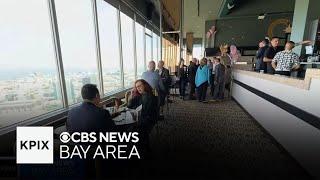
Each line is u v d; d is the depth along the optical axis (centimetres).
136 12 600
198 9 1132
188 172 239
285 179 222
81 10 348
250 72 462
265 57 443
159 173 237
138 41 662
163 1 679
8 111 211
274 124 313
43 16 260
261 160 263
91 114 182
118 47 502
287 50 366
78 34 339
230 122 425
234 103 616
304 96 229
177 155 280
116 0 465
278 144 298
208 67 642
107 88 451
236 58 935
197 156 276
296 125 247
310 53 558
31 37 240
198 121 433
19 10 224
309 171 221
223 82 664
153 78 432
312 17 572
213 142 321
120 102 349
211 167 248
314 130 210
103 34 423
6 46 208
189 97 677
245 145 309
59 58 283
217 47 1314
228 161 262
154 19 827
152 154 283
